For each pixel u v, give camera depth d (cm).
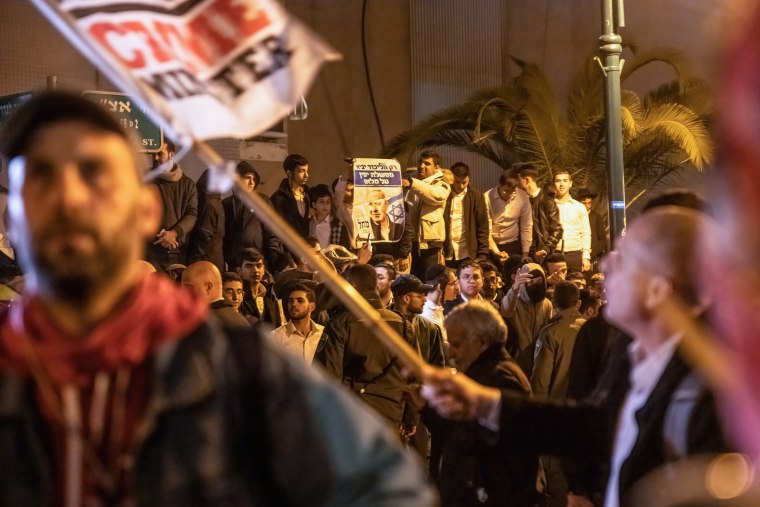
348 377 674
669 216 279
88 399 151
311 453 152
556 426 311
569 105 1675
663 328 273
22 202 150
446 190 1286
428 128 1630
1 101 802
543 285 876
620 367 311
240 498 149
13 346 152
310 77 205
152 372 151
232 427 151
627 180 1655
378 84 1809
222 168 195
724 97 65
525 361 841
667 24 1902
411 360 245
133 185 155
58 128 152
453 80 1922
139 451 147
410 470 154
